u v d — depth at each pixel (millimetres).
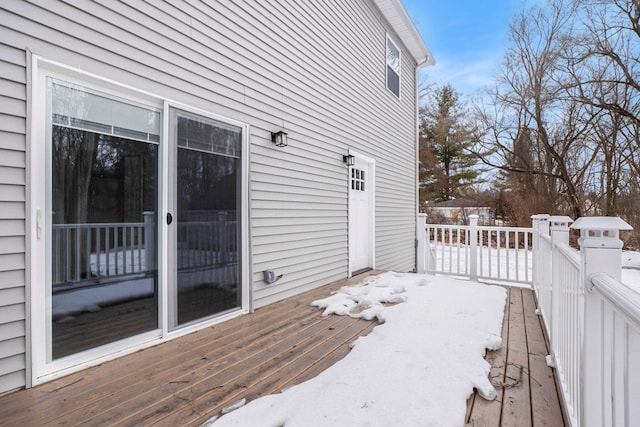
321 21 4699
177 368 2164
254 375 2074
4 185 1855
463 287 4348
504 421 1618
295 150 4148
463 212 16578
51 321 2023
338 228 5113
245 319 3201
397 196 7414
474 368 2053
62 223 2078
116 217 2340
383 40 6660
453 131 18031
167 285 2631
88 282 2195
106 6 2268
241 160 3361
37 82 1967
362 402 1671
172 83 2684
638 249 10641
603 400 1113
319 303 3672
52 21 2016
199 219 2912
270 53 3734
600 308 1188
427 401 1678
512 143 14938
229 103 3207
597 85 11992
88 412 1683
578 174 13359
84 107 2178
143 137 2500
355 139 5629
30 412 1679
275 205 3822
